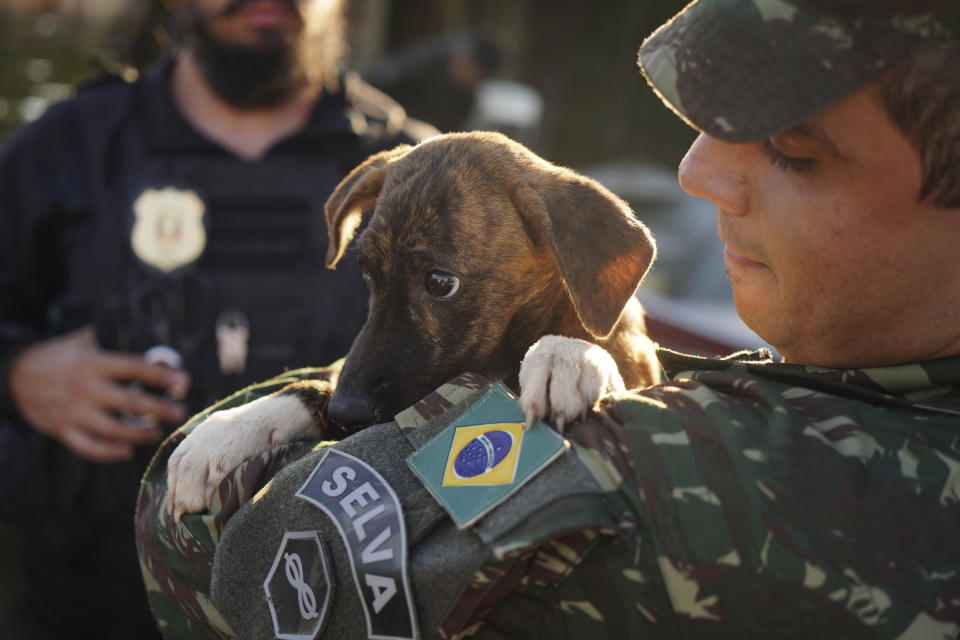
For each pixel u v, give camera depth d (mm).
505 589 1614
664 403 1741
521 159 2625
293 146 4016
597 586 1634
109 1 9000
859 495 1573
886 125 1628
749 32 1688
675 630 1592
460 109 9594
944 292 1761
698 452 1635
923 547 1541
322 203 3928
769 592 1538
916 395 1784
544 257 2576
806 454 1616
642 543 1595
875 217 1704
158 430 3762
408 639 1595
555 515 1572
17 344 3912
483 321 2539
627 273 2379
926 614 1506
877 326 1810
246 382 3816
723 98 1692
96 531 3795
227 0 3908
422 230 2520
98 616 3830
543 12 14703
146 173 3869
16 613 4105
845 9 1608
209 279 3811
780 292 1868
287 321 3844
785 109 1641
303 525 1757
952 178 1607
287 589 1748
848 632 1513
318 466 1826
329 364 3881
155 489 2238
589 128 14703
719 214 1987
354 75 4457
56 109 4047
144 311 3795
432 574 1606
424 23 13344
